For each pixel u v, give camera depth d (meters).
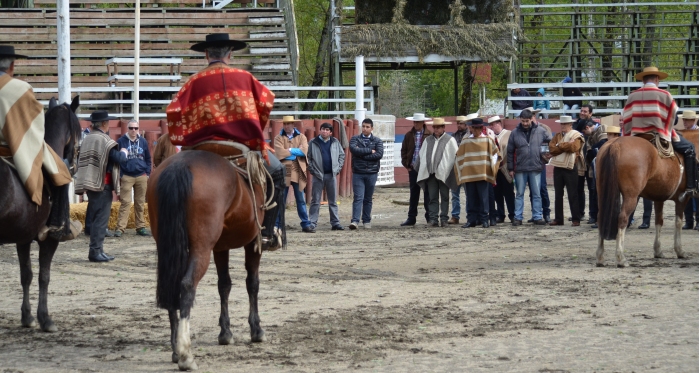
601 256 13.57
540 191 20.53
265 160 8.26
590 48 39.25
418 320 9.61
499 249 16.03
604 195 13.35
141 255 15.48
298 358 7.91
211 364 7.68
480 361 7.72
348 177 27.91
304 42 48.22
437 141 20.02
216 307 10.56
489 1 35.28
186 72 31.92
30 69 30.39
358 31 33.00
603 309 10.09
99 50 31.34
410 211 20.58
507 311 10.07
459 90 55.09
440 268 13.73
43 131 8.70
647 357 7.79
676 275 12.56
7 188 8.28
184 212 7.01
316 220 19.72
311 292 11.55
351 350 8.21
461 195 29.66
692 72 36.41
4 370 7.50
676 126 26.06
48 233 9.14
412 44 32.91
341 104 34.88
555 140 19.84
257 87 8.05
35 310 10.46
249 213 7.75
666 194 13.80
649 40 35.22
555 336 8.73
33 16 31.33
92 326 9.50
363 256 15.23
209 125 7.86
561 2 39.44
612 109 32.34
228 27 33.03
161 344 8.62
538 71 36.66
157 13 32.44
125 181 18.12
